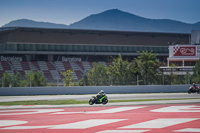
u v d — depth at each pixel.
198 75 183.75
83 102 106.94
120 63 190.12
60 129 58.03
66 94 150.12
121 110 84.44
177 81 182.12
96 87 153.00
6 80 170.75
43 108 92.44
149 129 56.97
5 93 145.88
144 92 157.12
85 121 66.56
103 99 99.25
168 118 69.44
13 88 146.62
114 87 153.75
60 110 86.50
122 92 154.38
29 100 117.69
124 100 113.06
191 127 58.50
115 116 73.38
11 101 114.31
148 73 187.62
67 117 72.75
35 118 72.12
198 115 73.69
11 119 71.31
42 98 126.75
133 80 167.75
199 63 192.38
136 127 59.06
